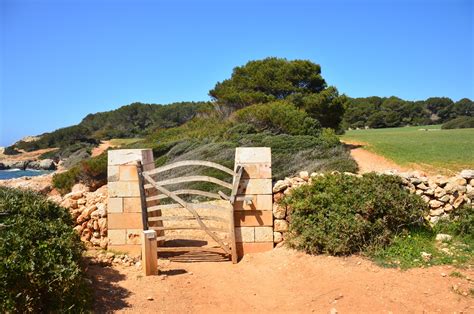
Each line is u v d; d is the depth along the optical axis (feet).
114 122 237.66
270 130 81.97
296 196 26.45
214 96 112.88
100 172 71.10
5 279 15.52
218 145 67.10
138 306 19.13
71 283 17.31
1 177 134.41
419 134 140.97
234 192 25.88
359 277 21.03
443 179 28.19
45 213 23.21
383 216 25.26
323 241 24.08
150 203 27.99
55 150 196.34
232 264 25.46
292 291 21.04
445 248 24.25
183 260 26.08
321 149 68.49
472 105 260.42
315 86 110.11
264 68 109.50
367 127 241.55
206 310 19.30
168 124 213.66
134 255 26.22
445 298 18.54
